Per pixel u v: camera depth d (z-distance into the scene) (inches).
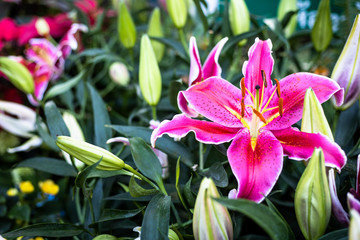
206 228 13.1
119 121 28.2
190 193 15.6
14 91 30.2
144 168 15.6
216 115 15.5
